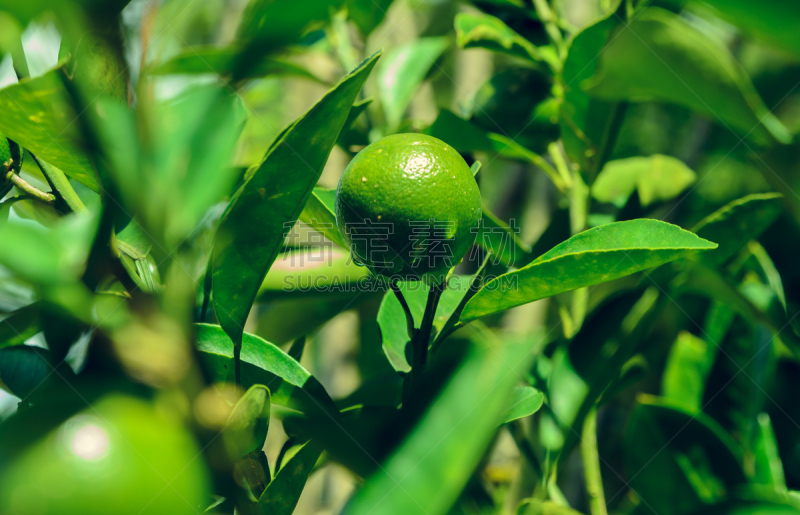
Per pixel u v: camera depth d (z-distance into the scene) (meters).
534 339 0.23
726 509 0.31
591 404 0.33
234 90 0.22
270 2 0.22
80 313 0.21
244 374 0.29
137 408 0.20
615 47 0.31
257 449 0.26
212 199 0.21
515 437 0.35
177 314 0.21
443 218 0.26
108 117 0.20
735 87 0.29
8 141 0.28
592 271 0.26
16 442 0.20
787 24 0.21
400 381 0.35
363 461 0.27
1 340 0.26
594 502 0.36
